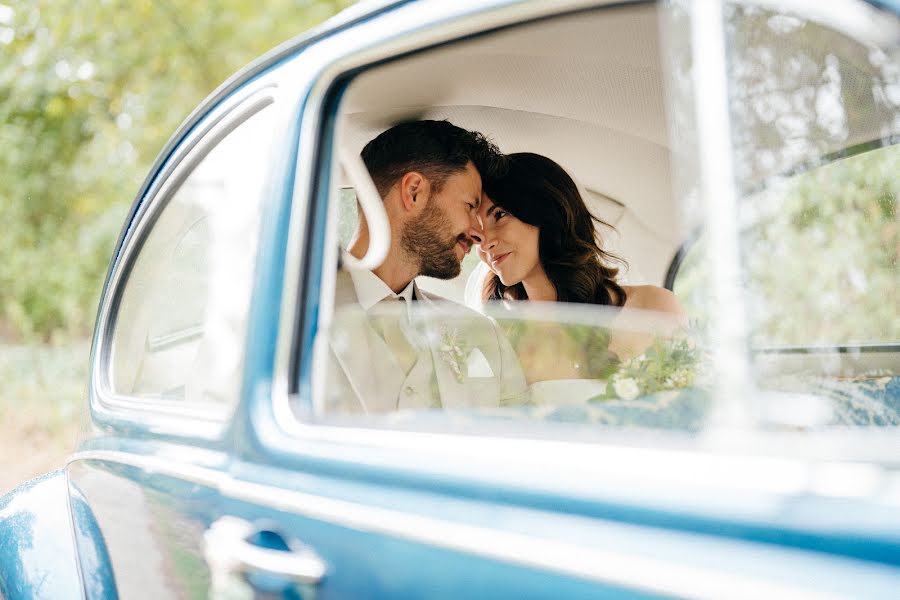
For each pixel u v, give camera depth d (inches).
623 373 58.5
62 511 74.7
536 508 36.9
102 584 63.2
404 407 60.1
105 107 485.4
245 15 454.3
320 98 58.0
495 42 67.2
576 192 97.5
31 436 308.7
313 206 55.9
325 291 54.9
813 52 54.0
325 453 47.3
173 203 76.9
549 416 44.1
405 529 40.5
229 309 59.6
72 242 498.3
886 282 75.9
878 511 29.3
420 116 87.6
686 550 32.0
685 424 40.8
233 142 67.4
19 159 471.8
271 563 46.1
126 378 78.3
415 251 76.8
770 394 41.4
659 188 105.1
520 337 66.4
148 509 59.4
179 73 477.1
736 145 41.2
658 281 106.7
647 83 90.7
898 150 74.9
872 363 75.1
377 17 55.9
